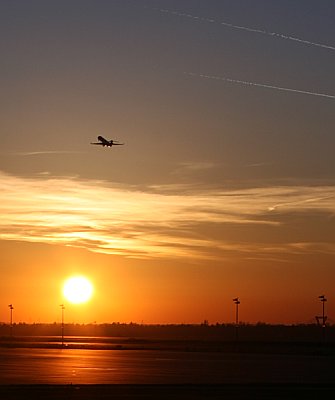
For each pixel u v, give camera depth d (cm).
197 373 14550
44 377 13375
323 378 13812
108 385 11675
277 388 11644
